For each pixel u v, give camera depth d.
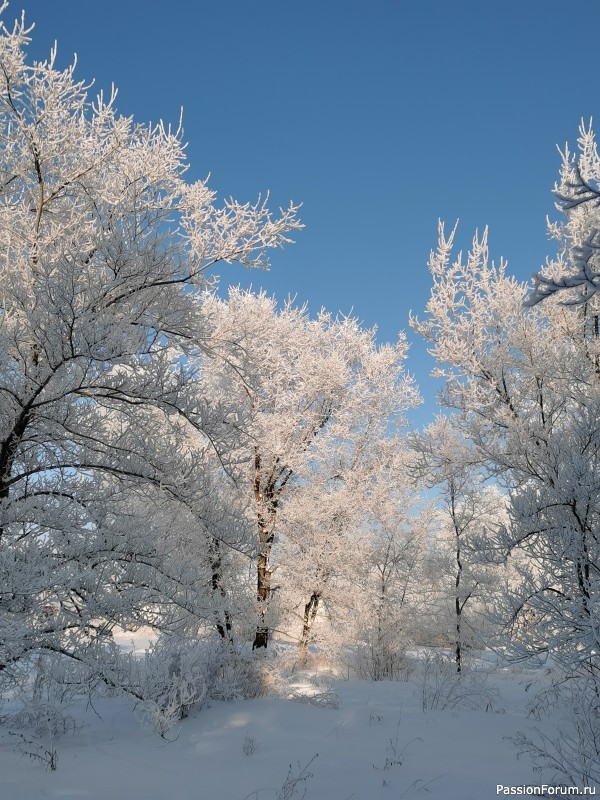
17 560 5.55
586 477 6.18
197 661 8.19
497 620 6.49
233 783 4.95
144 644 13.28
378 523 14.77
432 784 4.88
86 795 4.50
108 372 5.99
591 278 3.09
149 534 6.94
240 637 11.31
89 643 6.32
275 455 12.02
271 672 9.83
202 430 6.64
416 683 10.82
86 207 7.16
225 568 10.45
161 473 6.77
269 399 12.06
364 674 12.92
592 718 5.46
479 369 10.31
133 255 5.90
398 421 15.81
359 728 7.00
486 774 5.12
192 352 7.79
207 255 6.82
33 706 6.25
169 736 6.50
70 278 5.34
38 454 6.47
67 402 6.04
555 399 9.74
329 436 13.80
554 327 10.32
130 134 7.39
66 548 6.17
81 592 6.19
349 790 4.78
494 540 6.90
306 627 13.78
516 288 10.38
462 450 10.93
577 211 9.90
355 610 13.62
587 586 6.02
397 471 14.76
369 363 15.82
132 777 5.03
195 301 6.86
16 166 6.95
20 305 6.15
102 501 6.77
